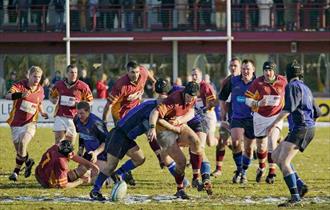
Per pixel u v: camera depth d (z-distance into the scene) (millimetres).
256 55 115000
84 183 38594
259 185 39438
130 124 34062
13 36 111375
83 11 111375
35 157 54688
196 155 35375
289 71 32375
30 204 32688
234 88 41156
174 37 110625
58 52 115688
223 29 110938
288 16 111750
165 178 42375
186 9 110688
